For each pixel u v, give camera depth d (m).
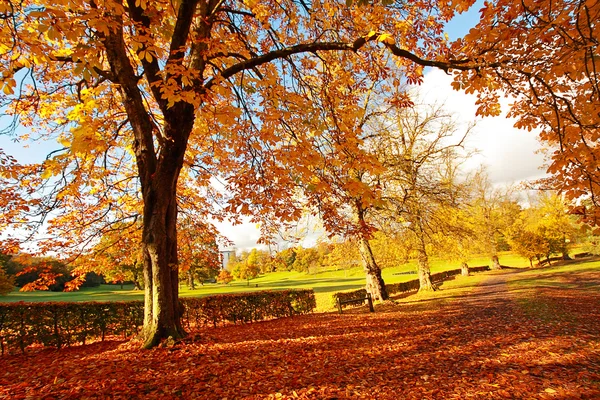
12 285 26.92
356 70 8.34
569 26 3.40
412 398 4.32
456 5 3.68
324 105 7.08
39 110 8.40
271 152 6.74
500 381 4.81
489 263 50.06
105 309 9.14
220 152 8.95
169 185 6.70
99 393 4.30
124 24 4.27
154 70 6.77
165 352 5.96
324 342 7.41
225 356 5.95
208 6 7.39
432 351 6.59
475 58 4.71
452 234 18.19
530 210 43.44
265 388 4.60
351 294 18.48
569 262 33.41
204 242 11.66
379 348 6.89
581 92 3.87
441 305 13.76
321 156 5.77
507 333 7.77
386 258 18.38
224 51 5.25
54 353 7.44
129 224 10.26
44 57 4.52
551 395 4.28
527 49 3.98
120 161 10.30
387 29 7.00
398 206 14.84
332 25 7.81
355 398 4.33
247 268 57.75
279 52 6.58
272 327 10.14
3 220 8.13
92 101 6.63
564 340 6.80
